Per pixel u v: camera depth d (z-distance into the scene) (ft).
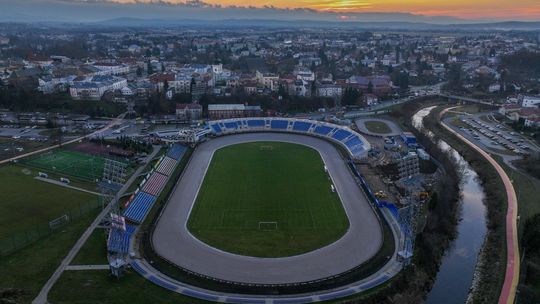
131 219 403.75
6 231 383.24
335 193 472.44
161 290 300.20
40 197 456.45
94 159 579.07
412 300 299.79
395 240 370.32
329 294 298.97
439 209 422.82
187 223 401.90
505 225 410.93
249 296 296.71
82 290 296.92
